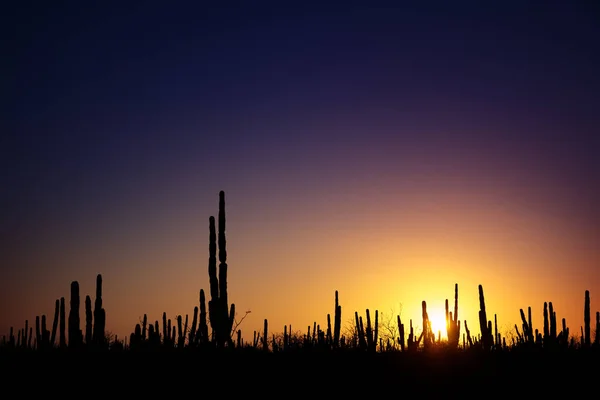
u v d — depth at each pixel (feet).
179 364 98.37
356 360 118.62
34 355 107.34
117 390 90.43
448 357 124.77
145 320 146.10
